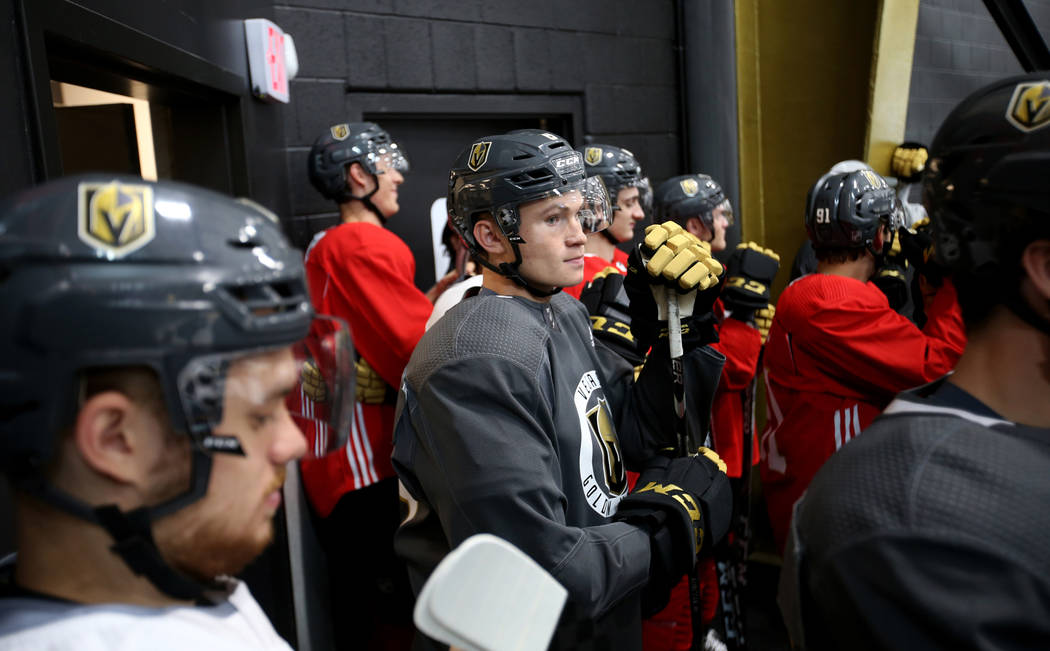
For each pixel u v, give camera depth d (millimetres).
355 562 2270
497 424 1021
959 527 543
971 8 4168
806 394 1938
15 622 439
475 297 1156
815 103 3197
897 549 560
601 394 1261
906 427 629
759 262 2113
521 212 1138
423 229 3090
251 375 485
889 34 2975
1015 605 515
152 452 455
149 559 465
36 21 1010
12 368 432
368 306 2125
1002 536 532
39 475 448
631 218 2379
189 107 2027
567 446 1132
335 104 2697
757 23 3291
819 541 626
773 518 2117
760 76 3318
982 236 605
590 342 1320
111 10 1266
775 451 2072
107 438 444
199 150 2049
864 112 3064
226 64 1943
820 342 1859
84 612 441
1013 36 3504
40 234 442
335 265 2164
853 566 584
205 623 489
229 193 2074
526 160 1128
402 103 2873
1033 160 568
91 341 431
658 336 1318
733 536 2047
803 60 3197
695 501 1182
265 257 509
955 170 623
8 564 548
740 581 2043
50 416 434
